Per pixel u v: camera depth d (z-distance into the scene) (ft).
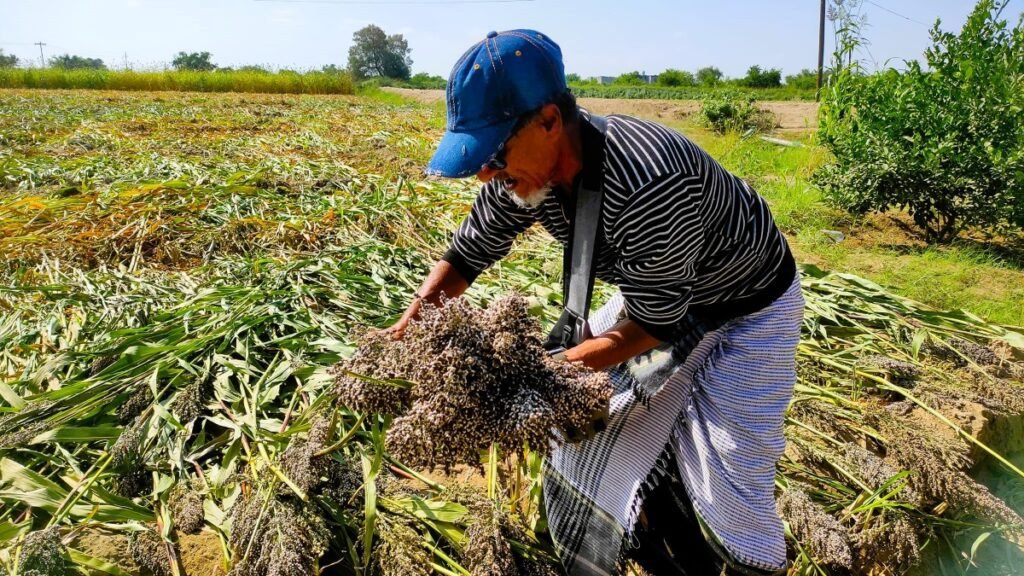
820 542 7.60
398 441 5.57
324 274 12.71
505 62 5.31
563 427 5.85
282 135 37.83
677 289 5.97
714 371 6.79
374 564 6.96
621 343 6.24
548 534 7.86
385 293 12.29
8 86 106.11
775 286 6.66
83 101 66.49
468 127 5.46
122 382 9.18
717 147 40.37
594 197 5.81
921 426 9.54
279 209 18.86
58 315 11.34
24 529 7.13
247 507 7.16
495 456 8.23
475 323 5.70
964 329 13.69
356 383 5.92
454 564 6.93
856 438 9.97
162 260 15.55
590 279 6.23
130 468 8.01
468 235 7.29
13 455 8.27
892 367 11.50
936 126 21.56
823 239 21.45
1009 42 21.27
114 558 7.06
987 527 8.70
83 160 25.44
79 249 15.38
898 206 25.72
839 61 24.00
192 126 42.47
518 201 6.21
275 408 9.40
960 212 21.48
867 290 14.62
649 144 5.54
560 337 6.81
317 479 7.23
